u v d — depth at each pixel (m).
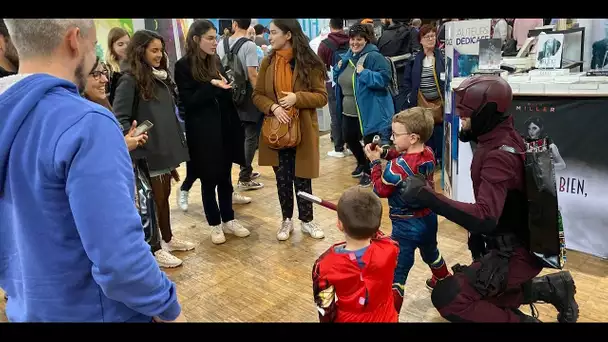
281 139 2.89
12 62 2.00
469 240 2.04
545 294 1.91
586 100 2.57
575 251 2.80
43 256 0.97
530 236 1.71
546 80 2.72
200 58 2.84
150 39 2.57
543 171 1.65
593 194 2.67
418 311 2.29
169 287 1.06
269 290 2.54
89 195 0.90
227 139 3.09
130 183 0.99
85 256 0.99
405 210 2.06
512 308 1.92
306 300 2.42
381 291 1.52
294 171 3.12
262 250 3.03
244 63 3.72
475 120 1.70
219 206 3.24
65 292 0.99
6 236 1.04
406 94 4.43
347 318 1.53
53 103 0.93
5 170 0.95
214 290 2.56
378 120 3.83
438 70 4.17
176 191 4.36
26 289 1.00
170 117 2.76
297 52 2.85
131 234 0.95
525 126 2.79
